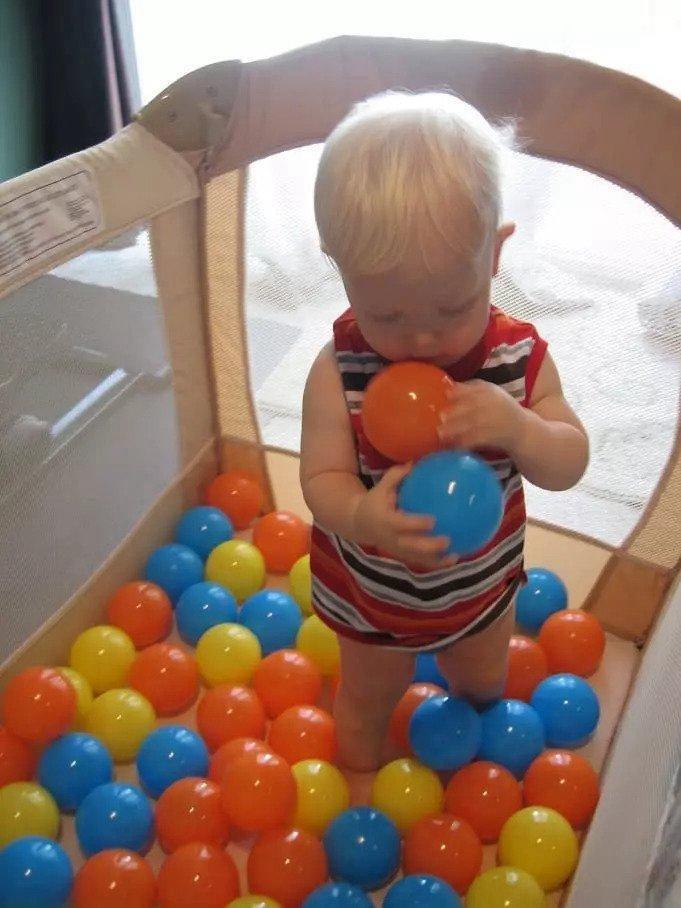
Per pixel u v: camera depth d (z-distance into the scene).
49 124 2.06
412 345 0.76
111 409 1.22
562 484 0.86
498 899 0.94
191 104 1.12
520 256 1.10
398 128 0.69
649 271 1.06
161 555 1.37
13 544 1.11
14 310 1.00
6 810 1.03
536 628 1.31
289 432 1.42
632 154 1.00
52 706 1.09
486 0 1.75
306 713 1.14
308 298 1.27
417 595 0.90
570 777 1.07
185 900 0.95
